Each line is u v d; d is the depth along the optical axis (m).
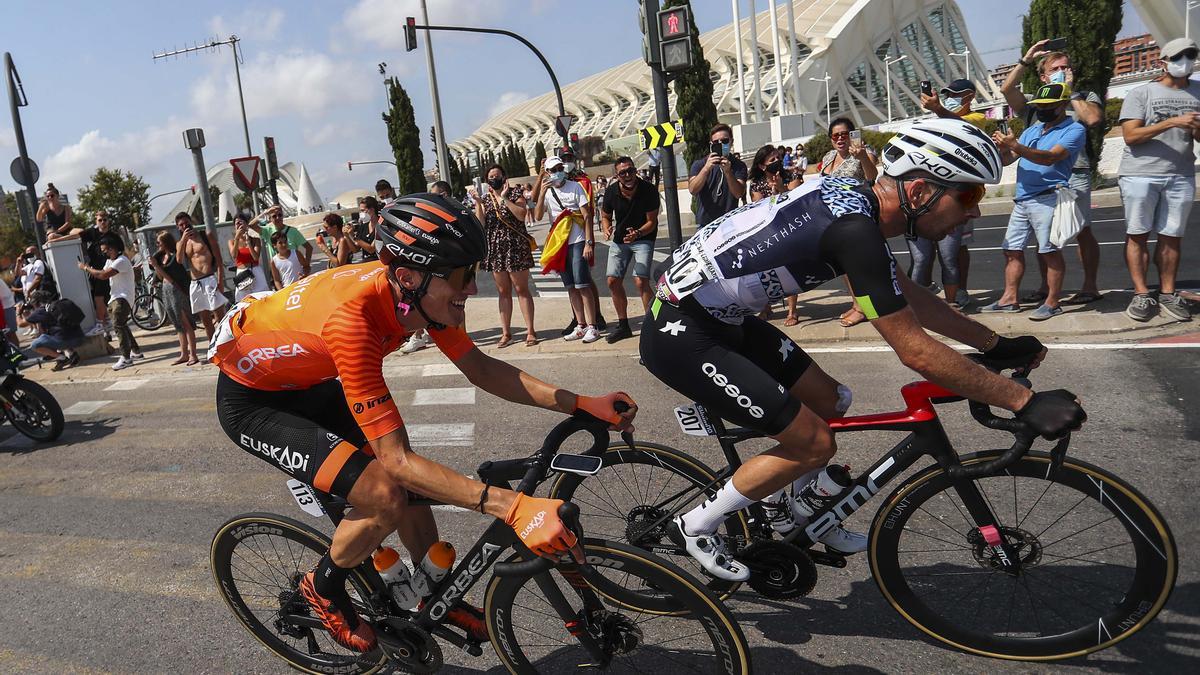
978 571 2.54
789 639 2.56
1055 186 5.74
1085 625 2.29
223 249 12.34
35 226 13.04
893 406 4.65
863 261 2.02
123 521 4.12
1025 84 13.79
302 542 2.46
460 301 2.02
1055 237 5.71
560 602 2.23
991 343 2.38
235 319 2.27
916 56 67.69
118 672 2.76
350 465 2.15
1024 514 2.41
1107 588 2.31
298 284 2.22
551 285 11.98
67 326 8.80
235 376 2.30
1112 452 3.67
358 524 2.19
